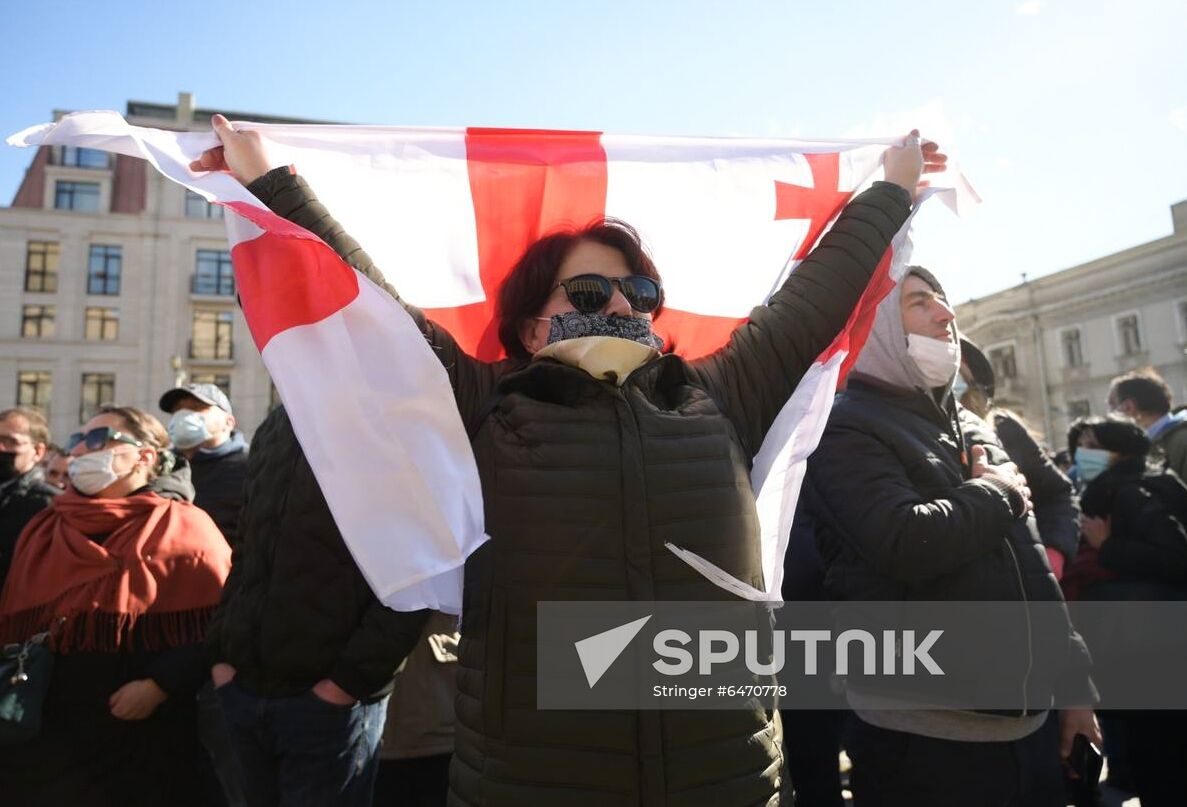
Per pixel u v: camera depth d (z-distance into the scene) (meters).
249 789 1.84
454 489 1.22
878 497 1.62
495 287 1.75
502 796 1.09
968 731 1.56
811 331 1.49
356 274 1.29
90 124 1.39
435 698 2.12
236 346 29.55
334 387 1.24
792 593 2.41
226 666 1.86
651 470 1.21
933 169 1.86
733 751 1.14
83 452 2.35
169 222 29.61
